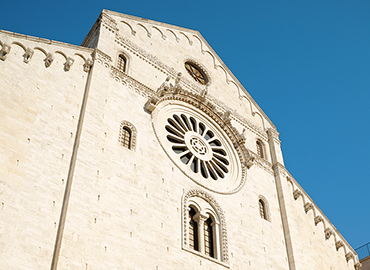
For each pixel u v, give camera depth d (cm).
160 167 3541
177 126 4088
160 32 4753
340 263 4597
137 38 4412
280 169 4728
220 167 4234
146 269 2892
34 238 2514
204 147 4184
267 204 4278
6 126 2838
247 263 3597
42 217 2623
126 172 3262
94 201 2919
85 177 2939
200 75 4894
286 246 4116
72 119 3231
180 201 3475
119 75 3847
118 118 3544
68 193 2791
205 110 4422
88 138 3159
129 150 3416
